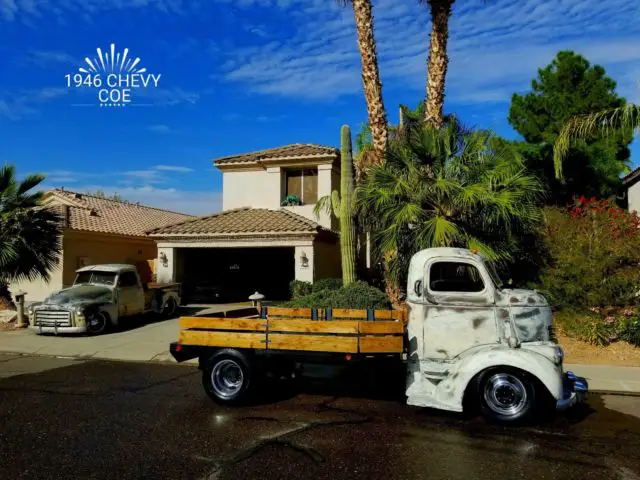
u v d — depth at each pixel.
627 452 5.24
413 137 11.74
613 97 19.47
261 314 7.79
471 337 6.37
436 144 11.33
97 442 5.41
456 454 5.13
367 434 5.72
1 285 15.90
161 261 19.08
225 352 6.87
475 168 11.02
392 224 10.91
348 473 4.63
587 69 20.23
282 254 22.67
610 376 8.61
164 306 16.30
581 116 10.55
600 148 19.19
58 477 4.49
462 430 5.89
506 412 6.05
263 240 18.09
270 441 5.46
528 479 4.55
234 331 6.88
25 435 5.64
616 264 11.16
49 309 12.96
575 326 10.80
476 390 6.13
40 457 4.96
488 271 6.55
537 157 19.59
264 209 20.69
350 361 6.53
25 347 11.72
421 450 5.23
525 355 5.93
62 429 5.86
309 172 20.80
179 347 7.05
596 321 10.69
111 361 10.39
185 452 5.12
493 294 6.41
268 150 22.44
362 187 12.05
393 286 12.37
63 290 13.67
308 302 11.99
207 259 22.53
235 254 22.95
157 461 4.88
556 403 5.88
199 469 4.69
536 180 11.23
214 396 6.93
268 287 22.62
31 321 13.20
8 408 6.79
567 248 11.61
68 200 24.70
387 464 4.85
